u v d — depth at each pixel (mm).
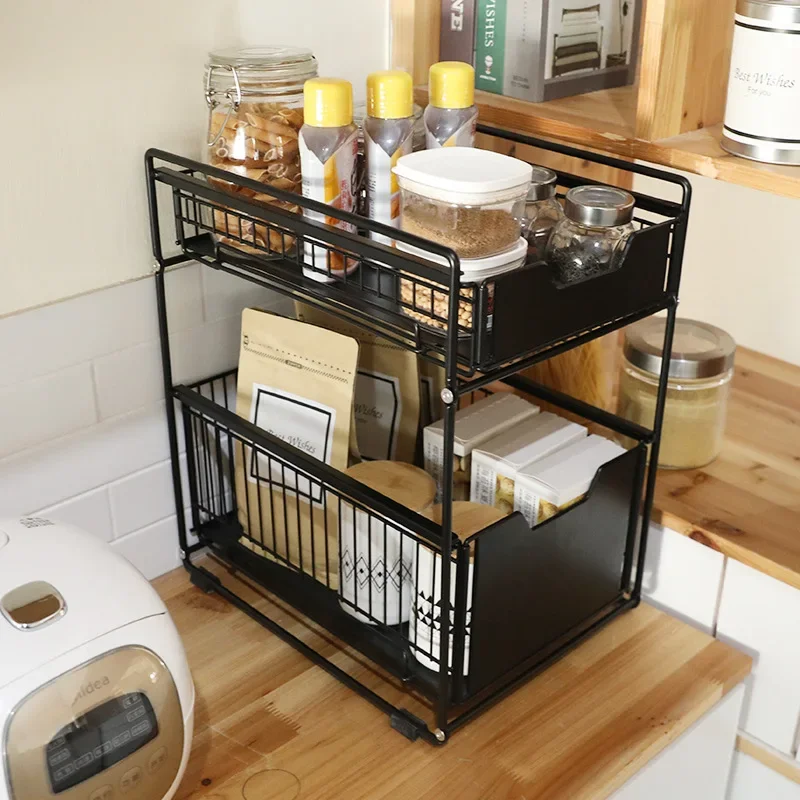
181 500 1146
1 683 702
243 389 1099
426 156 866
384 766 918
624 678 1022
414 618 968
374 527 971
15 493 1030
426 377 1153
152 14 962
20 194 929
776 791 1160
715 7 961
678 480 1179
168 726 773
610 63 1161
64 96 927
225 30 1028
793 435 1287
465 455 1037
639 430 1043
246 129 947
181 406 1135
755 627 1099
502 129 1142
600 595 1056
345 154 923
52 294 985
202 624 1095
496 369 826
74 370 1029
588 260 866
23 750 698
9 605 739
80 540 817
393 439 1132
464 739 945
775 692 1109
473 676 935
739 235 1499
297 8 1085
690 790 1060
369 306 885
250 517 1128
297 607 1073
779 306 1486
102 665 736
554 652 1029
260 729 959
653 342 1177
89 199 979
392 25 1183
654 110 958
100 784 737
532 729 957
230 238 967
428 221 829
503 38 1118
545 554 947
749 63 886
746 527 1090
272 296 1188
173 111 1014
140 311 1063
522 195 833
